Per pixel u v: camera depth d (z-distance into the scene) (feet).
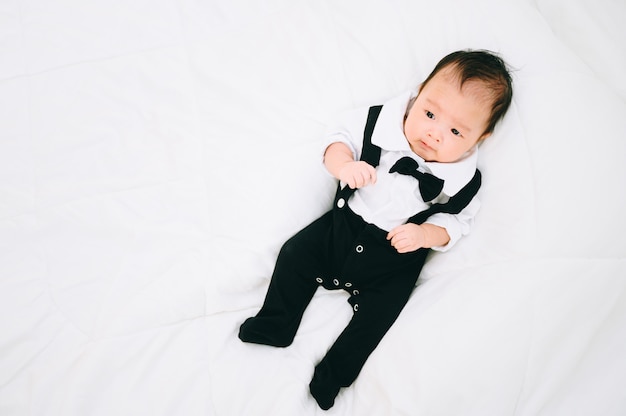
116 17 3.63
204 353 3.05
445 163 3.11
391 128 3.17
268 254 3.36
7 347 2.98
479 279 2.97
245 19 3.70
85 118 3.51
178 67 3.61
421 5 3.54
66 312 3.12
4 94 3.46
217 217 3.43
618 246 2.79
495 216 3.05
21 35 3.56
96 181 3.43
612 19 3.38
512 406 2.74
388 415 2.77
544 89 3.06
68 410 2.79
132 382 2.91
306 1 3.71
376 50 3.59
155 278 3.26
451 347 2.76
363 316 3.13
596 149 2.87
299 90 3.63
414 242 3.02
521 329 2.74
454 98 2.84
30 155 3.42
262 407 2.89
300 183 3.46
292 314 3.23
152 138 3.54
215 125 3.59
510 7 3.34
